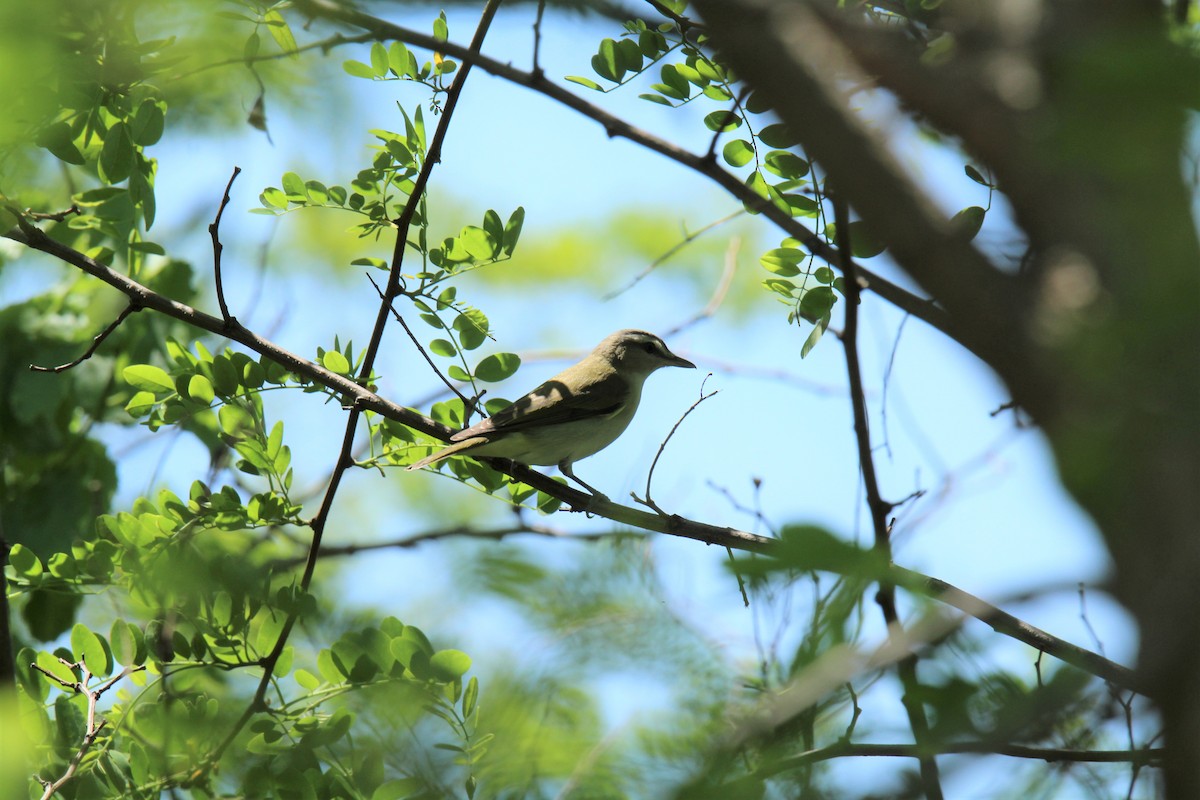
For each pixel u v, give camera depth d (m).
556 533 12.78
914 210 3.78
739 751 4.89
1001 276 3.67
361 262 12.02
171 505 11.09
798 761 5.43
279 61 8.19
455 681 8.22
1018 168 3.65
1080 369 3.38
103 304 14.75
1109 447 3.30
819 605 4.68
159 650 10.29
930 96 3.84
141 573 9.48
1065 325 3.45
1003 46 3.86
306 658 10.51
